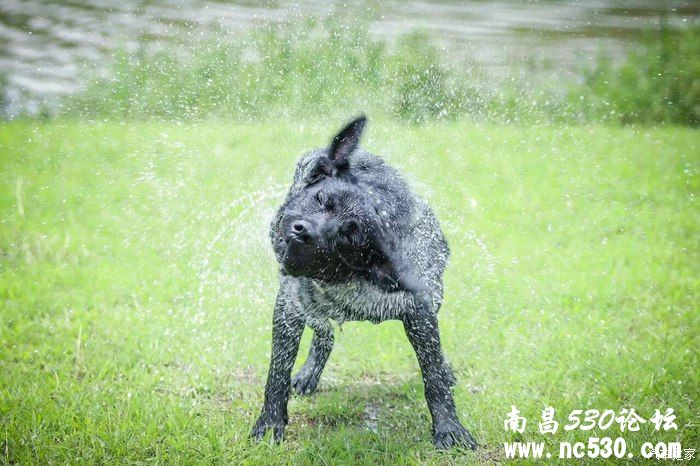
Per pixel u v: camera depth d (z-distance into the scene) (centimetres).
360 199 862
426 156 2088
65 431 972
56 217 1741
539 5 3600
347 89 2572
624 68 2853
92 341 1214
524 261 1555
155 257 1546
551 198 1911
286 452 946
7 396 1036
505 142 2312
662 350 1198
